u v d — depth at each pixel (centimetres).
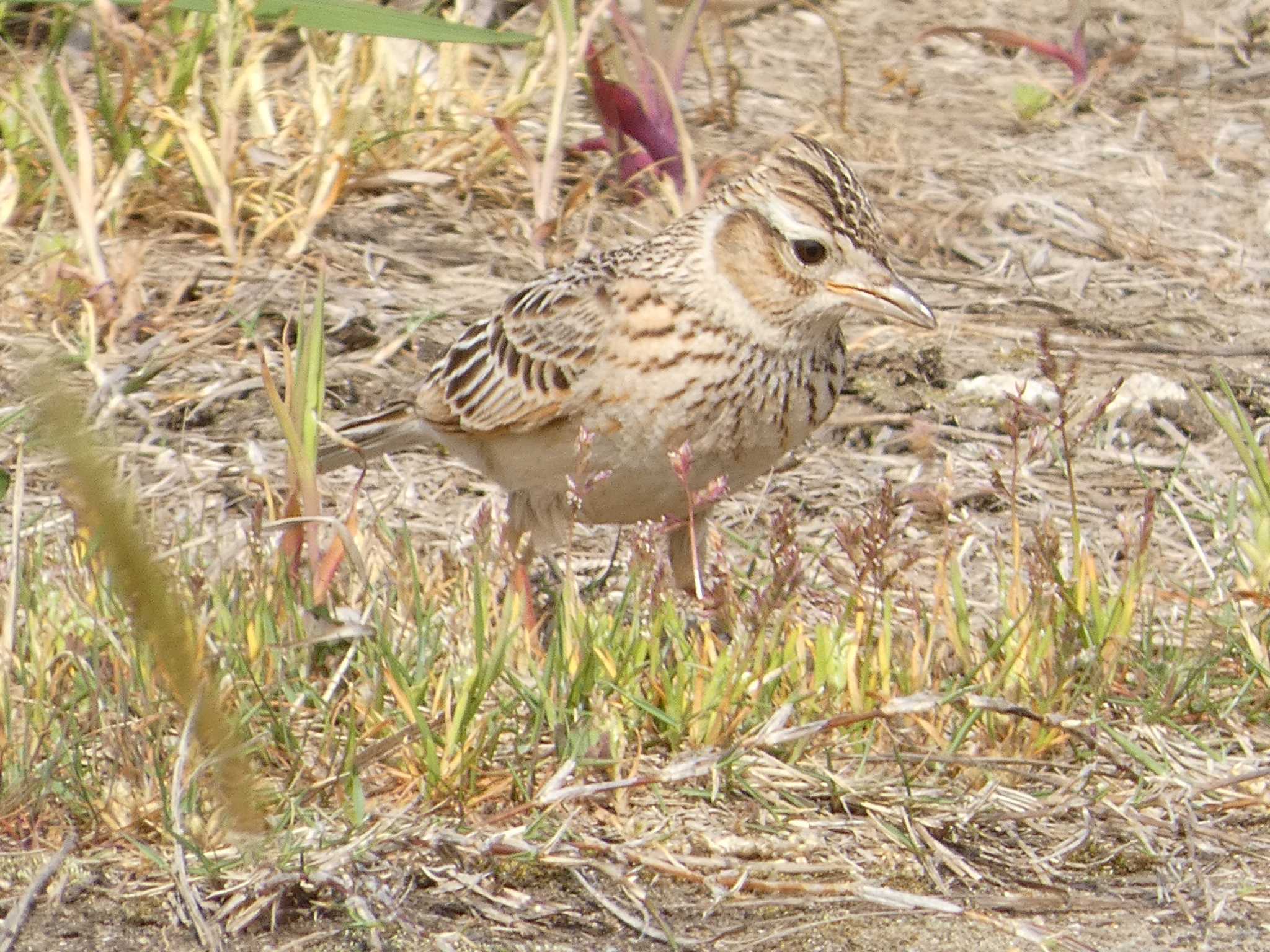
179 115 1381
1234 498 1086
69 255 1289
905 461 1209
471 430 973
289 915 723
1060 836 811
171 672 337
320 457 1049
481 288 1363
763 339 913
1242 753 879
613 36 1570
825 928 729
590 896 745
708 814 803
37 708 796
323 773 794
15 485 909
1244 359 1362
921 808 812
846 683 862
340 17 1410
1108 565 1063
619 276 929
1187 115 1775
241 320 1270
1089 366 1337
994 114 1762
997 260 1511
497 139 1527
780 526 858
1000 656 893
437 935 711
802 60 1855
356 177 1480
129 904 721
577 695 834
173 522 1039
